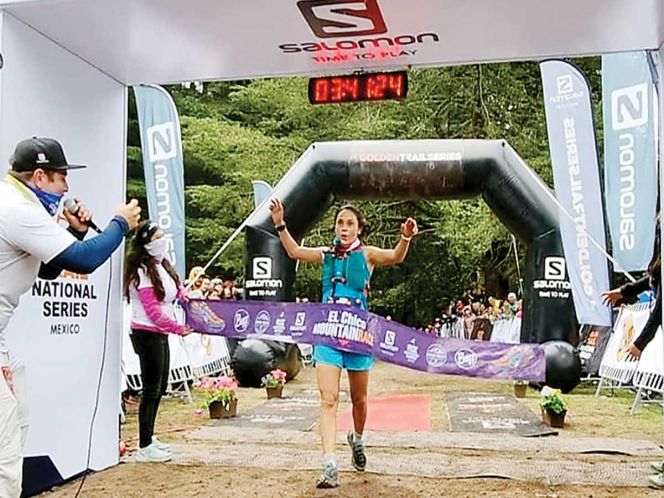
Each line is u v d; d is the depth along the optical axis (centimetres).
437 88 1631
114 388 462
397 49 446
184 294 514
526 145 1577
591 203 848
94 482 411
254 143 1772
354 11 379
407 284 1997
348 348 397
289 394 866
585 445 517
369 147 882
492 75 1599
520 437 552
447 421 638
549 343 864
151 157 883
